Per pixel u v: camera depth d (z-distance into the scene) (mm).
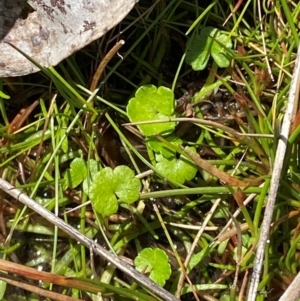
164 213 146
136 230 143
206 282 143
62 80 133
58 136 145
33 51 132
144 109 138
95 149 144
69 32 128
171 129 138
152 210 146
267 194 136
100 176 132
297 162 140
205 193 138
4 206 146
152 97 138
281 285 136
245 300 138
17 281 128
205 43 146
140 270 132
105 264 144
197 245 145
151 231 140
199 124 145
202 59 145
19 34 133
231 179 134
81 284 127
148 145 138
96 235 146
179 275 142
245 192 135
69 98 139
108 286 128
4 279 127
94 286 129
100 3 125
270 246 136
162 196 136
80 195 146
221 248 141
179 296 135
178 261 136
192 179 146
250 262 136
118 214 146
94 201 131
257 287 119
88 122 144
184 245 146
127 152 143
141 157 138
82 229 141
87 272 144
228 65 145
